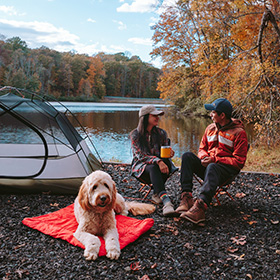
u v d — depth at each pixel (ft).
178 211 11.81
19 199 13.67
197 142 47.67
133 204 12.63
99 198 8.98
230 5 34.76
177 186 16.33
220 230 10.80
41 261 8.66
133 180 17.25
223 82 34.58
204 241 9.98
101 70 351.25
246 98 31.55
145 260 8.77
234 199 14.23
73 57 338.54
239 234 10.50
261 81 30.63
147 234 10.52
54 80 299.38
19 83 238.48
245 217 11.94
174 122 80.89
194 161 12.64
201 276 8.05
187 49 80.43
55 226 10.57
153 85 399.24
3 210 12.30
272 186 16.24
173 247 9.55
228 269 8.38
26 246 9.48
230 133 12.36
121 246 9.34
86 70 333.21
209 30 37.55
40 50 315.78
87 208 9.55
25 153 17.65
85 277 7.91
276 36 33.12
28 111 15.70
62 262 8.59
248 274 8.09
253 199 14.20
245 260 8.80
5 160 16.28
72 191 14.64
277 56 31.81
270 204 13.51
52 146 17.69
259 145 33.30
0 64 251.19
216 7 34.58
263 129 31.81
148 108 13.37
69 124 18.45
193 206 11.23
